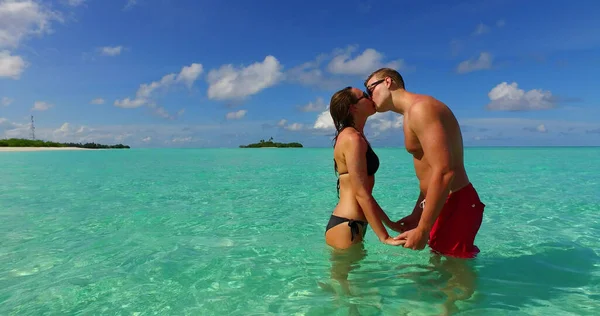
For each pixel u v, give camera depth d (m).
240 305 2.74
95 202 7.56
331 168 17.50
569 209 6.36
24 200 7.87
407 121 3.25
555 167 16.77
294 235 4.79
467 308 2.62
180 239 4.64
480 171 14.63
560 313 2.53
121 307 2.74
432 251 3.46
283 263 3.65
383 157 29.06
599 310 2.56
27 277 3.39
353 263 3.56
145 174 14.37
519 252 3.89
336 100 3.52
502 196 7.86
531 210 6.29
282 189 9.48
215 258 3.85
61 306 2.78
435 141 2.90
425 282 3.09
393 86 3.34
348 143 3.39
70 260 3.86
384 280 3.14
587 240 4.36
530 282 3.07
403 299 2.77
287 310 2.63
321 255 3.86
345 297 2.83
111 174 14.45
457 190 3.24
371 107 3.57
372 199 3.37
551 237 4.51
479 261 3.59
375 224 3.35
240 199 7.84
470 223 3.25
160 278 3.31
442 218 3.32
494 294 2.84
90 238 4.73
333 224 3.66
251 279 3.24
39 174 14.58
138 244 4.43
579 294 2.83
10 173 15.11
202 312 2.63
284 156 34.28
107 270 3.54
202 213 6.31
